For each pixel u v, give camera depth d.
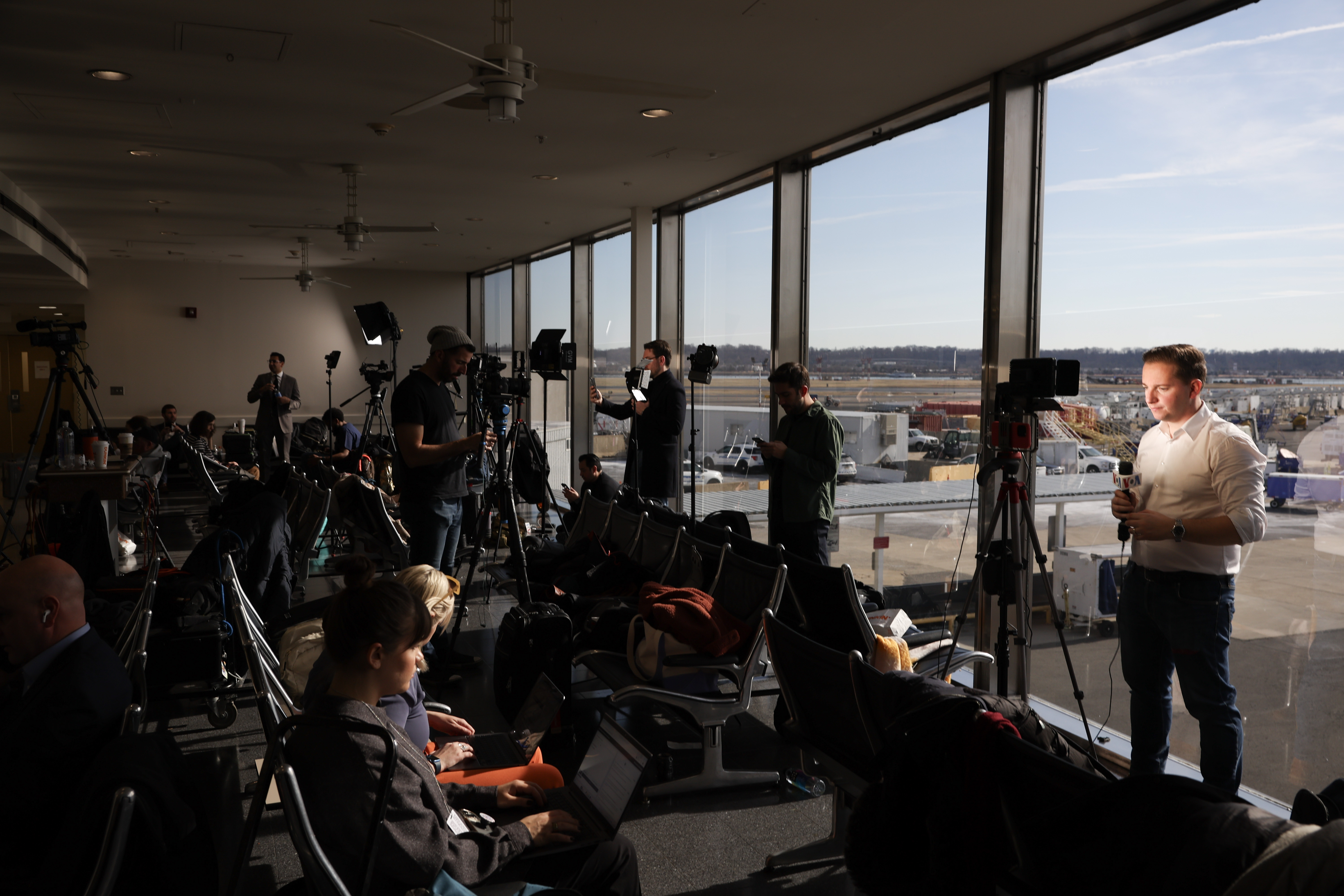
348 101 5.22
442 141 6.12
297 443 10.96
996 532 4.61
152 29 4.08
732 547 3.87
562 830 1.98
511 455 4.81
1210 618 2.87
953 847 1.58
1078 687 3.46
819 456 4.60
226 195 8.19
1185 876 1.19
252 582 4.05
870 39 4.11
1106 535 4.00
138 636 2.71
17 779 1.76
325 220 9.65
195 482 11.09
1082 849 1.37
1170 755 3.62
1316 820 1.67
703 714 3.26
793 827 3.03
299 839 1.47
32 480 6.01
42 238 8.95
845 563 6.01
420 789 1.68
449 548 4.75
